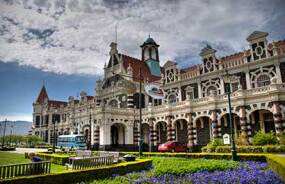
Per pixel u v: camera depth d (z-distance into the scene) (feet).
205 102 134.10
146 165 67.00
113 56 209.97
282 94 106.42
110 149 161.38
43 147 255.70
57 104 347.56
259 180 41.55
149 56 239.91
